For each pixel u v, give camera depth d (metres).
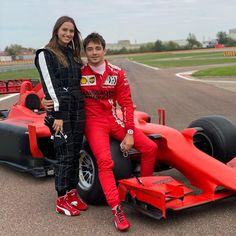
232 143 4.54
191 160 4.05
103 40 3.90
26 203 4.42
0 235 3.64
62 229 3.71
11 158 5.48
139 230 3.61
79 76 3.92
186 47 169.38
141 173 4.12
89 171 4.25
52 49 3.78
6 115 6.69
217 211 3.96
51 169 5.09
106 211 4.09
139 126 4.63
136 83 22.45
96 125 3.96
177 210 3.50
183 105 12.25
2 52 118.00
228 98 13.70
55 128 3.85
